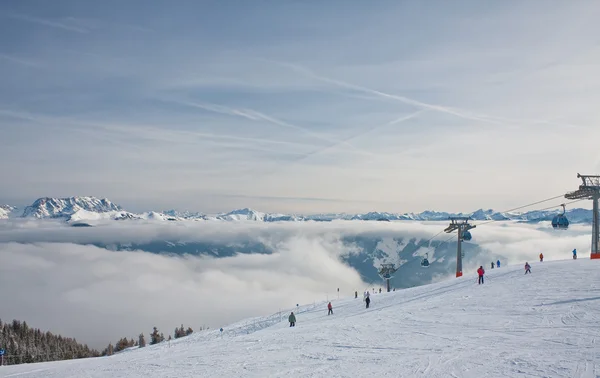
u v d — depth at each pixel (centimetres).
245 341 3625
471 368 1859
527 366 1800
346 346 2711
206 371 2409
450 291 5234
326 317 5812
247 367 2391
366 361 2216
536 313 3016
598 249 6412
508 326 2719
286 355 2634
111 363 3266
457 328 2872
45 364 3809
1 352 6444
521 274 5391
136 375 2533
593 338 2200
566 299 3391
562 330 2448
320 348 2755
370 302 6397
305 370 2158
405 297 5878
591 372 1659
